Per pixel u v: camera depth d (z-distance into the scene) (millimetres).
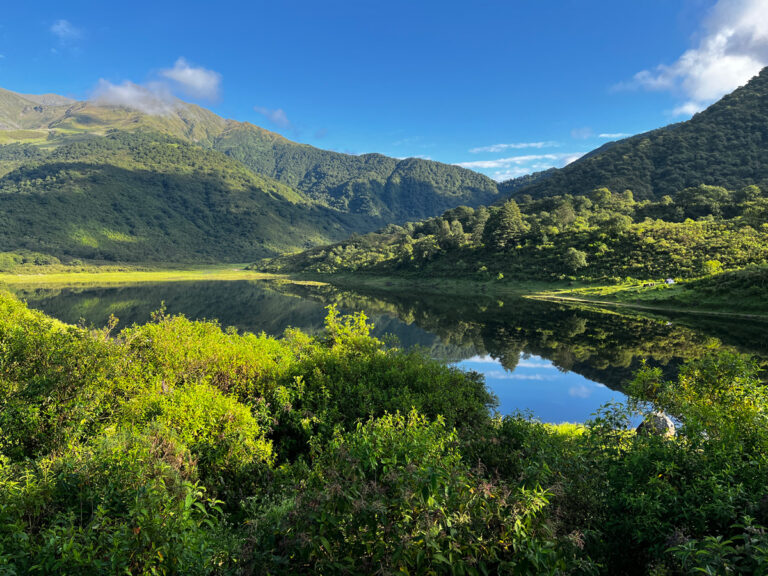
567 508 4688
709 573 2932
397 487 3793
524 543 3348
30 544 3723
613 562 4531
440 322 52438
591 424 6820
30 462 5680
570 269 89438
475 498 3717
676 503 4414
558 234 110062
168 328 12453
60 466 5141
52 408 7141
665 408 7906
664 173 183000
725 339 38062
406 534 3375
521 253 108750
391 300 82812
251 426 8305
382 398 10641
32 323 10711
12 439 6664
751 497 4129
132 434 6238
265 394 10703
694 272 71250
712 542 3240
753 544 3162
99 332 10836
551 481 5051
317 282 143250
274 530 3910
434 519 3467
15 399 7164
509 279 98375
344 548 3531
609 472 5383
